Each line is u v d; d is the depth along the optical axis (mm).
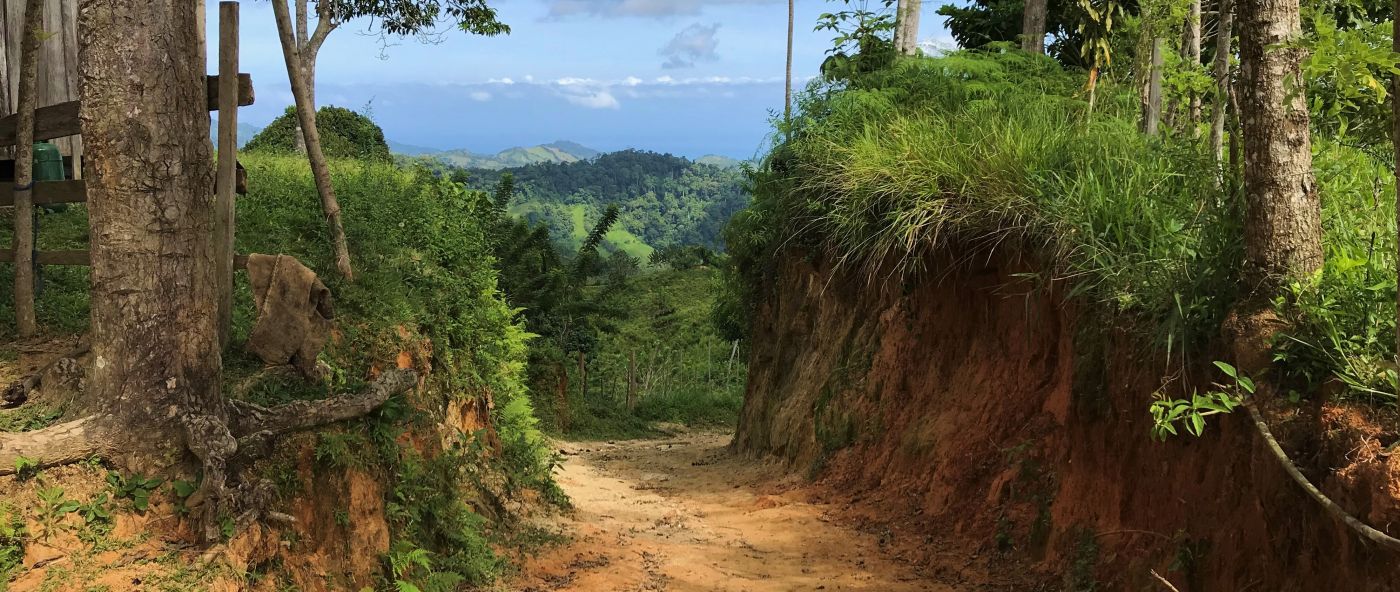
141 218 4391
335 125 18922
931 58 11359
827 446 11031
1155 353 5637
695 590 6707
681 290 46031
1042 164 7598
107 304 4410
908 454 9359
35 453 4172
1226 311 5184
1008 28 15258
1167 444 5695
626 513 9961
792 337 14102
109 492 4254
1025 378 8234
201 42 5680
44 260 5879
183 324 4496
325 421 5117
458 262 8883
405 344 6910
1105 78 10234
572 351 25453
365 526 5281
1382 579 3578
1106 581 5973
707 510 10234
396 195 8922
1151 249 5898
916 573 7328
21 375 5109
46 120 5785
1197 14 7934
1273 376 4602
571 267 25688
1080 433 6750
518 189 103188
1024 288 8281
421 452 6500
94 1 4312
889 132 9609
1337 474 3865
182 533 4328
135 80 4340
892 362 10422
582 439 21859
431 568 5812
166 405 4441
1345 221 5457
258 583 4438
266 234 7691
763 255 15312
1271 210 4797
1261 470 4527
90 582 3922
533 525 7891
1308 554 4133
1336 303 4508
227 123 5742
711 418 26969
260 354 5473
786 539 8484
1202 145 6836
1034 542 7027
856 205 9352
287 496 4848
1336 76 4758
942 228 8859
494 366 8930
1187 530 5285
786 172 12609
